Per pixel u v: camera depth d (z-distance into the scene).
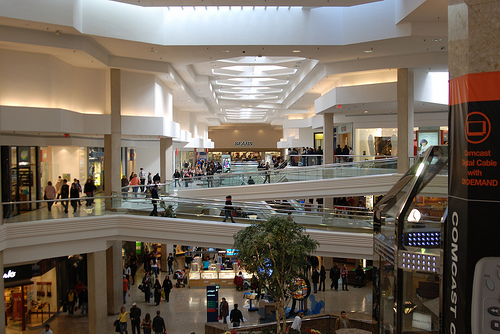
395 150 27.88
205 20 16.80
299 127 41.38
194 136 43.91
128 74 20.33
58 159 21.70
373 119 28.02
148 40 16.53
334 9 16.72
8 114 14.32
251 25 16.77
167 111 24.67
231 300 19.16
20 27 14.20
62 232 14.18
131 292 20.69
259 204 18.38
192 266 22.58
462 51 3.89
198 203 15.92
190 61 20.34
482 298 3.84
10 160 16.88
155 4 13.95
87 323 16.62
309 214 15.66
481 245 3.83
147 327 14.95
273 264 10.23
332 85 25.52
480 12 3.73
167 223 15.34
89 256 15.30
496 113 3.70
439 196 5.80
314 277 19.70
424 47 17.42
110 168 19.09
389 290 6.13
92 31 15.22
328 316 13.99
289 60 23.84
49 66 16.06
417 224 5.70
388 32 15.77
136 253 25.53
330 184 20.69
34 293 16.34
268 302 16.28
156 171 34.22
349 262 25.08
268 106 43.12
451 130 4.11
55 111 15.33
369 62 19.77
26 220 13.81
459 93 3.95
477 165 3.81
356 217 15.33
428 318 5.38
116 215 15.33
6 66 15.11
